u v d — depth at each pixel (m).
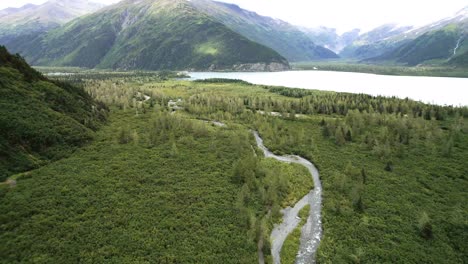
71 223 56.22
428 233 62.00
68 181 69.88
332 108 164.88
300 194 79.88
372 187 80.69
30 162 73.75
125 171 78.62
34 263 46.41
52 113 94.56
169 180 77.00
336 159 99.88
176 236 56.94
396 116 140.25
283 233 64.31
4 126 77.94
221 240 57.38
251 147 108.75
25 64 115.12
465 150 103.69
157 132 111.56
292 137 115.56
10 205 58.03
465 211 69.56
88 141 93.69
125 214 61.31
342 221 67.38
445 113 144.75
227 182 79.06
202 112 156.62
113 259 49.72
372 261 55.34
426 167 91.75
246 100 186.38
